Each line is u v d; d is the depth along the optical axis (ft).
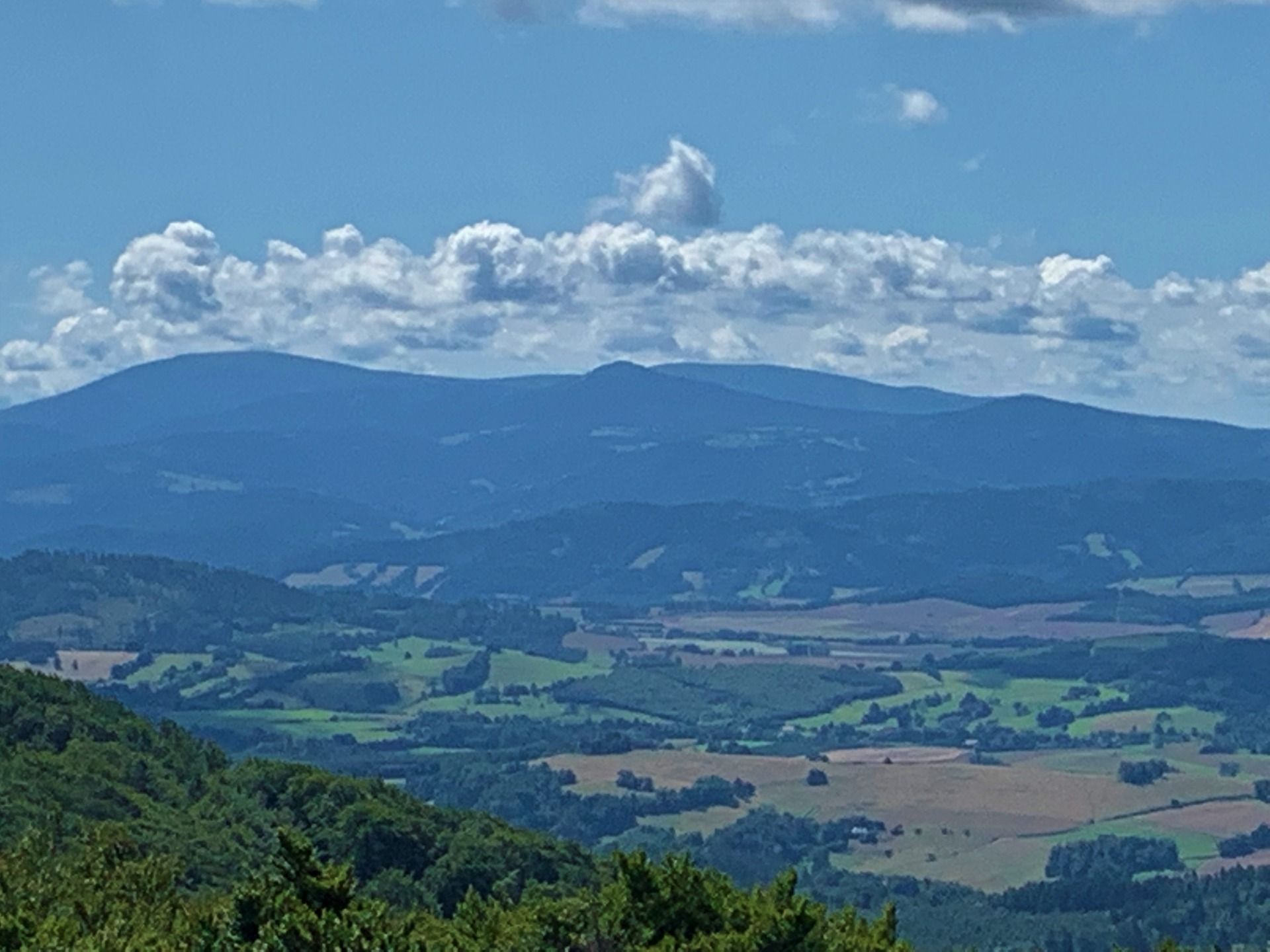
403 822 376.07
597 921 206.08
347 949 169.27
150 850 295.69
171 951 186.19
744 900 211.00
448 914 353.92
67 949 183.32
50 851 250.78
